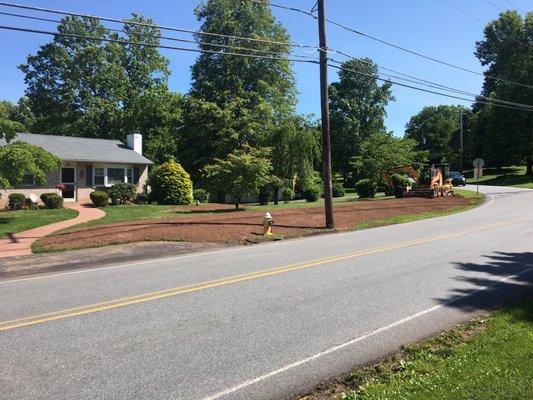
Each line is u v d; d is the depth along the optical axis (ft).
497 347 17.57
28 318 22.38
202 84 143.33
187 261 38.22
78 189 102.73
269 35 148.05
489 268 33.78
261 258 38.65
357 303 24.64
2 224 61.52
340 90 229.66
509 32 204.13
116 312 23.15
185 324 21.21
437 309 23.73
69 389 14.94
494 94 204.74
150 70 169.78
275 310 23.35
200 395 14.67
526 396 13.44
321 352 18.08
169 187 100.89
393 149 129.18
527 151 201.57
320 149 127.75
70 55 162.40
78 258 40.55
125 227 59.11
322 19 60.18
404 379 15.31
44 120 162.61
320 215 75.61
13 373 16.12
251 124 132.16
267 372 16.33
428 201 104.73
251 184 83.05
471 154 255.29
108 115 159.02
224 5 142.92
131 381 15.52
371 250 41.78
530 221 63.46
